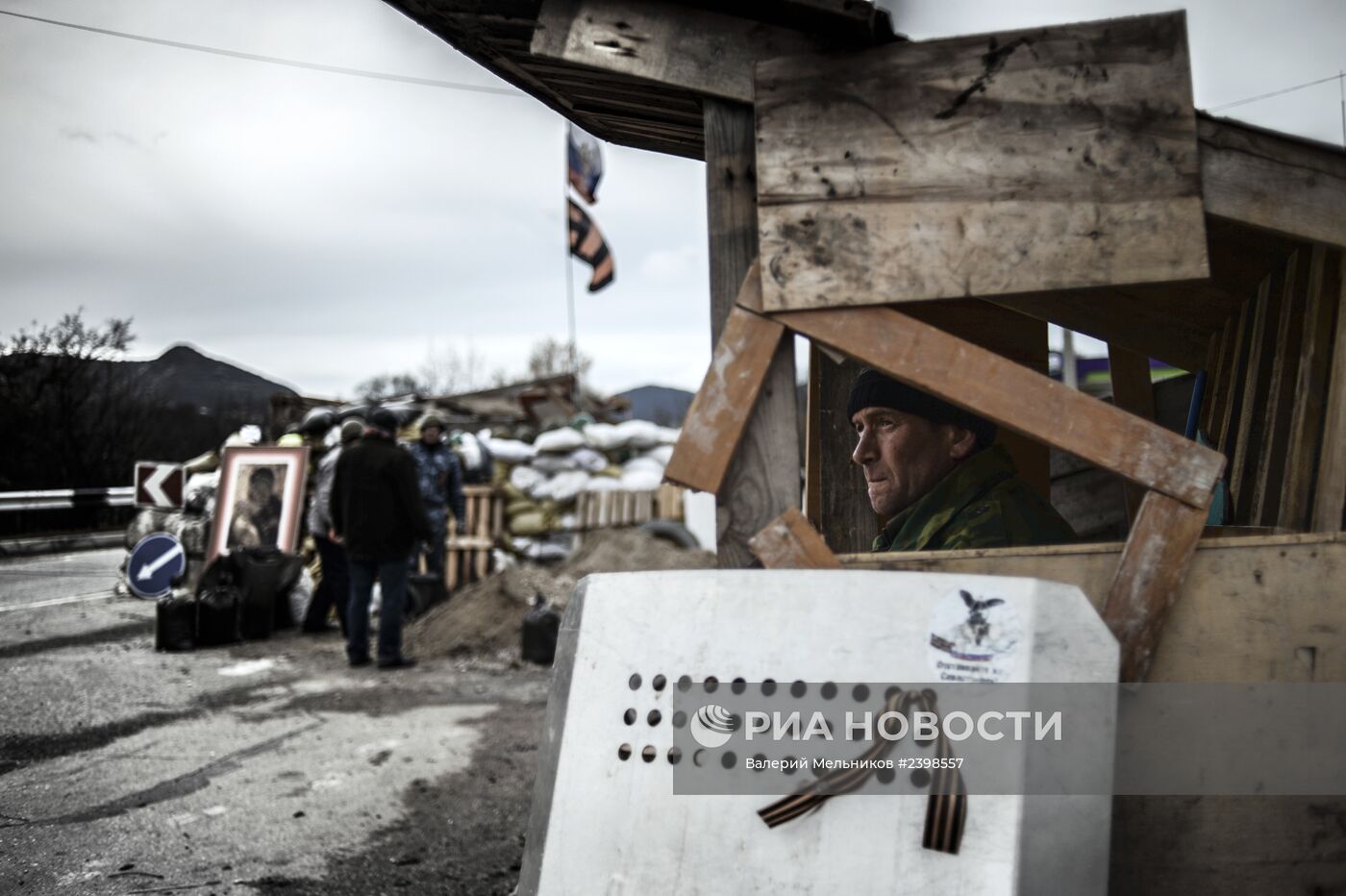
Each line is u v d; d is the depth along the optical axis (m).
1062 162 1.88
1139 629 1.81
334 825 4.00
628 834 1.70
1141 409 3.41
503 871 3.57
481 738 5.41
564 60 2.07
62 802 4.16
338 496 7.58
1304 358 2.11
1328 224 1.89
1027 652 1.67
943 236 1.89
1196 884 1.81
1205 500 1.83
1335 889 1.82
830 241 1.91
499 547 11.78
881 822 1.62
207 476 10.70
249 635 8.59
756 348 1.94
